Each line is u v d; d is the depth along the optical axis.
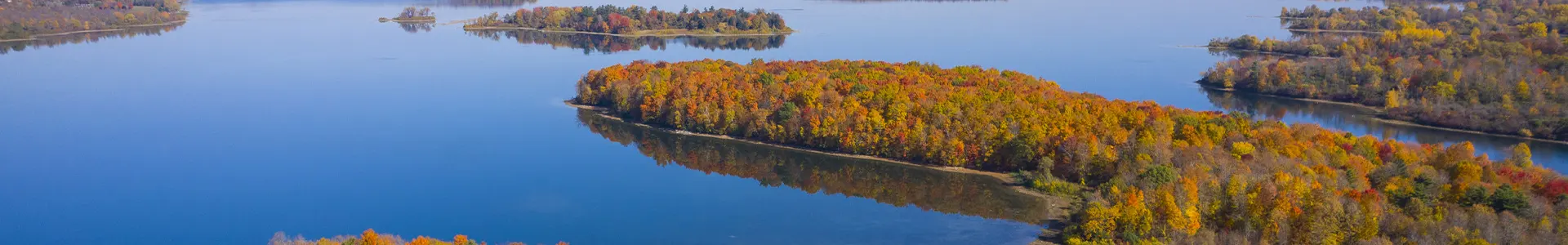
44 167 161.75
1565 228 102.75
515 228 129.88
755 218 133.38
